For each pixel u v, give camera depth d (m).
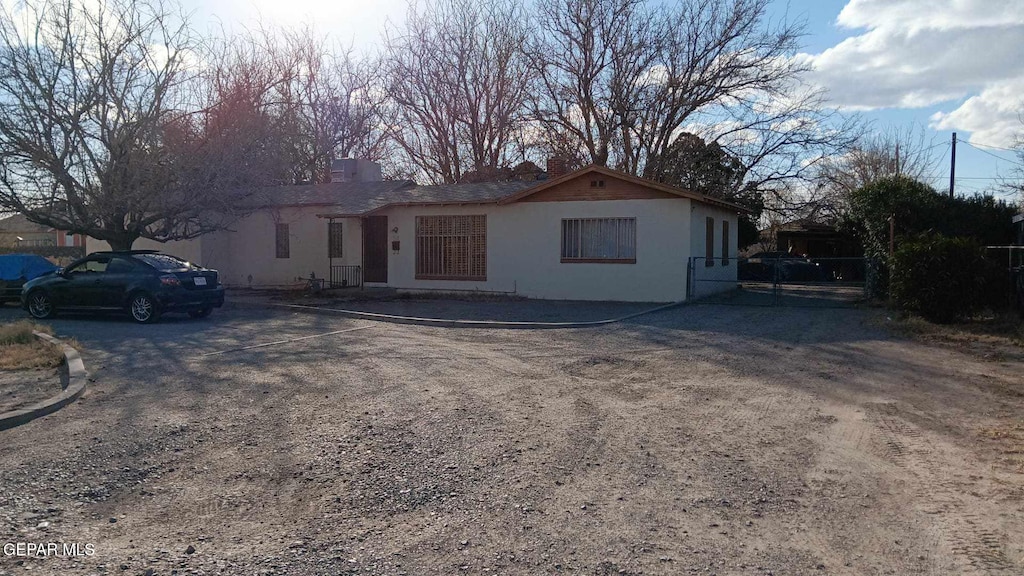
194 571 4.21
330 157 38.31
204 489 5.57
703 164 33.97
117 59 19.64
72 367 9.76
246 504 5.28
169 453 6.40
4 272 19.59
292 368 10.34
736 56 32.03
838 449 6.55
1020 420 7.47
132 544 4.60
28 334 12.34
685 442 6.76
